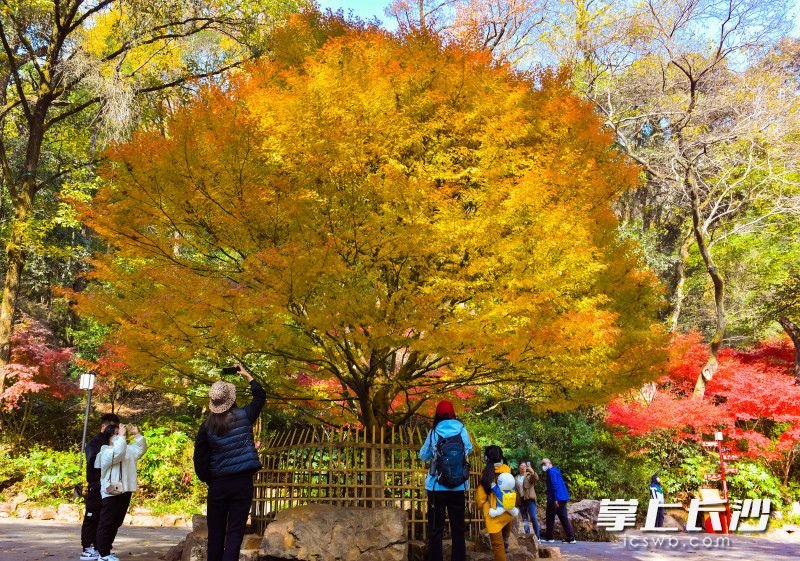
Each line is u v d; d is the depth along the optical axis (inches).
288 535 262.5
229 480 186.9
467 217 275.0
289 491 297.3
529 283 265.4
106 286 601.9
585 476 669.9
